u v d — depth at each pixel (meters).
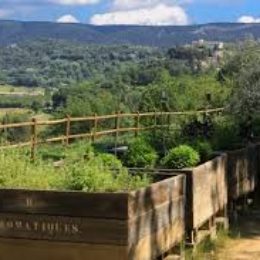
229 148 12.29
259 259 8.80
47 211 6.49
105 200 6.31
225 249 9.24
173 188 7.74
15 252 6.60
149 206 6.85
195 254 8.35
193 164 9.36
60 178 7.10
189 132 14.02
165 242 7.40
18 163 7.43
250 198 12.99
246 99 16.02
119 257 6.29
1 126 11.46
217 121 14.85
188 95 25.27
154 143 11.77
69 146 13.89
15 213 6.60
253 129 15.31
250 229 10.72
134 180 7.64
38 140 12.65
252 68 16.77
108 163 8.59
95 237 6.35
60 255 6.46
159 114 18.88
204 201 9.04
